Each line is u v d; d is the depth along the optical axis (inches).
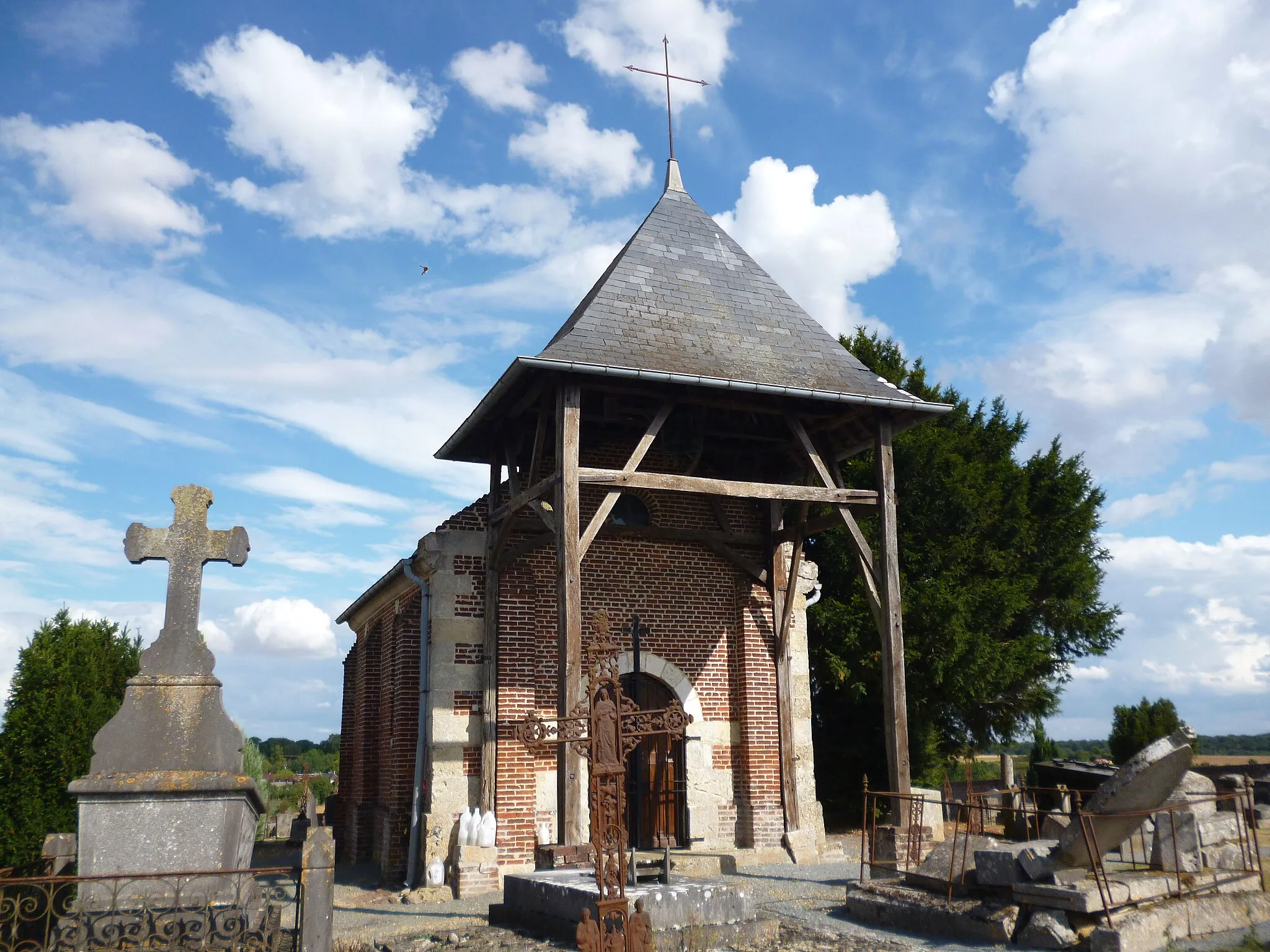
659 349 425.4
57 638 462.0
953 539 737.0
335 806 672.4
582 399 486.6
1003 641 749.3
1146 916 273.4
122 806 265.6
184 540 293.4
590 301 484.1
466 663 470.3
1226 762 1040.2
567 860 360.5
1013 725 800.9
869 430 487.5
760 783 512.7
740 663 528.1
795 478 554.9
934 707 708.0
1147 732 775.1
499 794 458.3
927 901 315.9
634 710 241.1
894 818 399.9
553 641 489.4
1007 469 808.3
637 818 490.0
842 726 745.6
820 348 475.2
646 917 226.1
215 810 271.4
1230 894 307.3
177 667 282.5
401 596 549.6
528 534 494.0
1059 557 812.0
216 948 247.1
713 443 538.0
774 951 282.0
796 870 462.9
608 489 520.7
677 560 529.3
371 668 606.5
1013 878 297.9
